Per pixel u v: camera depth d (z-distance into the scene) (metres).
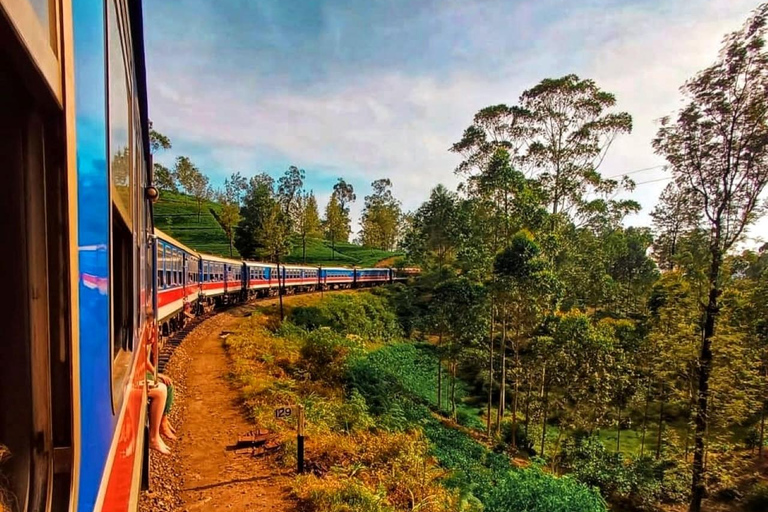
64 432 0.85
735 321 14.26
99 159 1.09
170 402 4.19
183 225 53.16
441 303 20.27
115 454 1.39
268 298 28.80
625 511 13.84
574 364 15.88
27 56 0.62
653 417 20.48
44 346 0.82
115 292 1.79
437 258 30.47
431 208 26.30
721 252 13.50
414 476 7.29
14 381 0.81
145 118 3.15
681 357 14.41
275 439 7.50
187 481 6.14
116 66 1.45
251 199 38.16
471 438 15.86
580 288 25.98
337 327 25.83
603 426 19.09
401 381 20.25
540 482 8.61
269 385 10.40
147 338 3.56
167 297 11.78
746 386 14.00
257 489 5.98
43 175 0.81
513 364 21.48
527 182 22.05
